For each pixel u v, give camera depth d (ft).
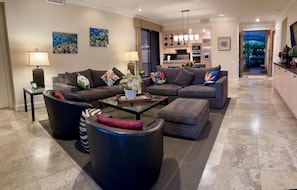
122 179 6.34
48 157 8.86
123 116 14.08
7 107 17.28
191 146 9.53
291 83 14.30
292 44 20.30
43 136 11.08
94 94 15.47
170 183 6.93
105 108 16.22
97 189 6.78
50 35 17.16
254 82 28.73
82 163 8.34
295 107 13.16
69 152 9.29
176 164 8.05
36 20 16.26
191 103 11.71
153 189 6.65
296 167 7.61
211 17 28.96
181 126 10.33
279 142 9.66
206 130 11.37
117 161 6.16
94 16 20.48
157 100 12.54
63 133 10.68
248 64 47.21
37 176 7.52
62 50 18.01
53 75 17.62
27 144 10.14
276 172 7.34
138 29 26.07
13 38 15.31
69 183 7.09
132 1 19.76
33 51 15.80
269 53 35.86
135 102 12.22
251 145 9.43
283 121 12.50
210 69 17.78
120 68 24.08
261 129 11.32
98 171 6.72
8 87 16.96
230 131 11.16
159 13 25.20
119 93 17.42
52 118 10.75
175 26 32.19
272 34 35.63
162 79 18.54
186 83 17.75
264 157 8.37
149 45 30.78
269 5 22.41
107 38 22.07
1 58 16.70
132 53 23.35
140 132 5.98
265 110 14.97
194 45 33.06
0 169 8.01
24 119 13.96
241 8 23.62
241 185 6.71
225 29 29.86
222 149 9.16
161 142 6.94
